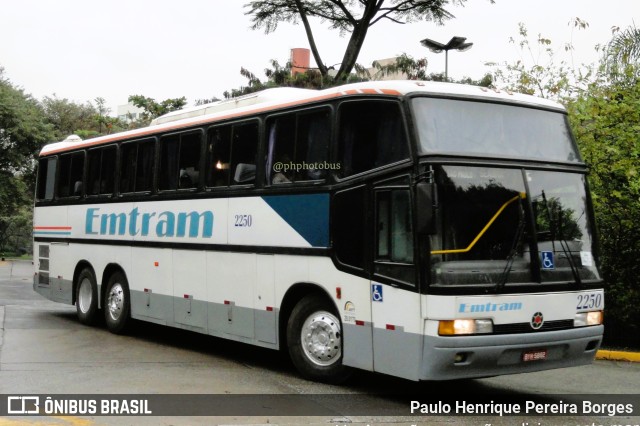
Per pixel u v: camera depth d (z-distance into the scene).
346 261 8.41
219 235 10.52
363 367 8.16
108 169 13.66
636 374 10.57
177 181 11.62
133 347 11.80
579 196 8.45
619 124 12.36
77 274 14.59
